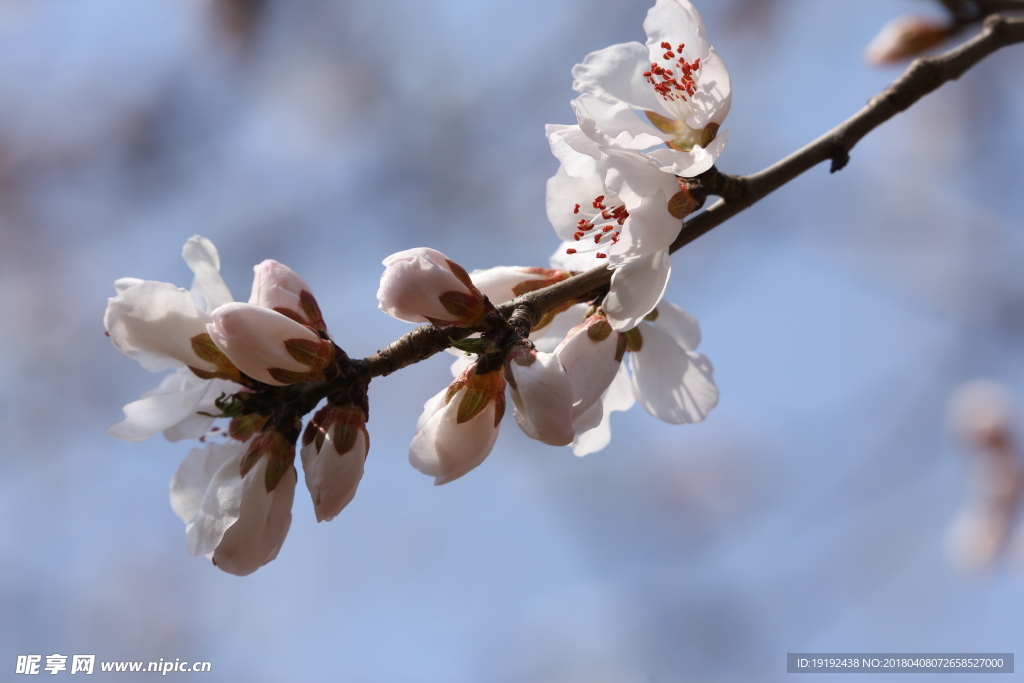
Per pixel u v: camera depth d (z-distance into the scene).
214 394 0.45
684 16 0.46
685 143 0.46
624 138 0.45
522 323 0.45
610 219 0.46
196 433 0.45
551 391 0.43
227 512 0.44
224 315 0.43
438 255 0.44
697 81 0.46
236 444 0.45
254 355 0.44
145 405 0.44
